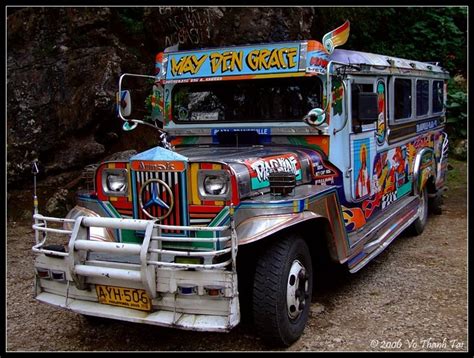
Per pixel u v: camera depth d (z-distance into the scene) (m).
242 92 5.43
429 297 5.20
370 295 5.28
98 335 4.60
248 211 4.01
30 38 9.24
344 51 5.77
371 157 6.00
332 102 5.12
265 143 5.39
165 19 9.20
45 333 4.66
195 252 3.71
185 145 5.77
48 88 8.92
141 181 4.26
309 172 4.92
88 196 4.62
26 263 6.57
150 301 3.84
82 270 3.93
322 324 4.62
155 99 6.00
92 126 8.80
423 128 7.98
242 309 4.57
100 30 9.20
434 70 8.51
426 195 8.00
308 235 4.77
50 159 8.84
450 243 7.08
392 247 6.97
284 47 5.08
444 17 13.09
